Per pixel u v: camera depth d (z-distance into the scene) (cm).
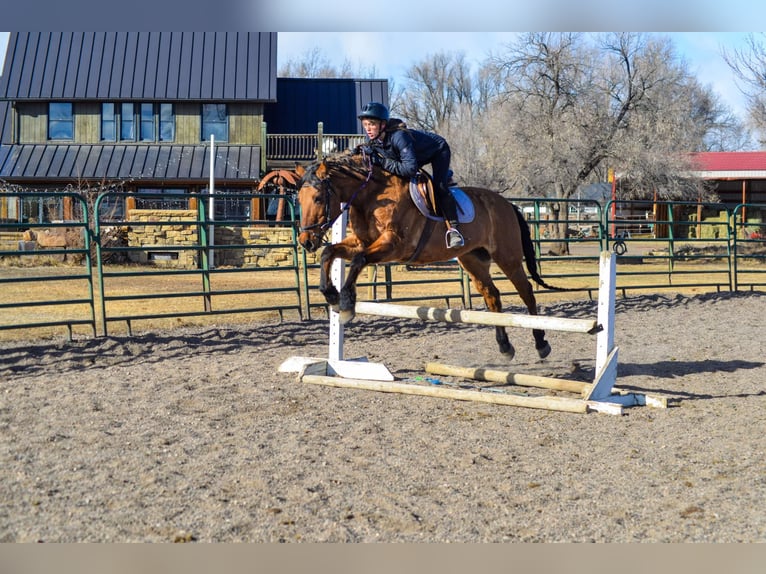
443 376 887
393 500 490
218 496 490
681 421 691
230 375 847
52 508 468
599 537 445
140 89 3278
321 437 621
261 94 3312
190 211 2225
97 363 899
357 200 725
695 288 1825
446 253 785
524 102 3241
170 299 1473
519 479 533
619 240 1480
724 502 497
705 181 4041
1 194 955
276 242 2178
